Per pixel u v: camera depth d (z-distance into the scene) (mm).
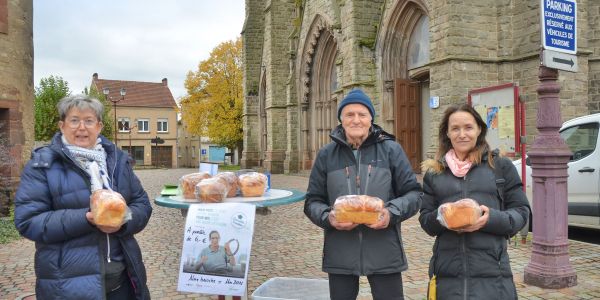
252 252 7695
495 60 12867
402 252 3293
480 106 8164
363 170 3295
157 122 64875
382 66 17172
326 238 3375
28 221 2848
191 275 3203
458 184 3244
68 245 2928
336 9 20469
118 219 2824
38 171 2949
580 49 12227
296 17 27188
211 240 3209
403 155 3365
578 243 7547
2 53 11969
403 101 16578
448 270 3207
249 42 32438
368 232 3244
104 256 3039
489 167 3258
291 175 25000
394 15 16484
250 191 3541
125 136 62688
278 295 4137
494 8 12938
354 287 3348
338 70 19406
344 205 2967
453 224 2967
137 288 3229
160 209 13281
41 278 2928
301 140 26016
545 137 5391
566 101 12117
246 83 32406
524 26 12492
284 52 27906
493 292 3109
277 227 9992
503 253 3184
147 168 53531
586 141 7840
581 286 5348
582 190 7680
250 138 32469
